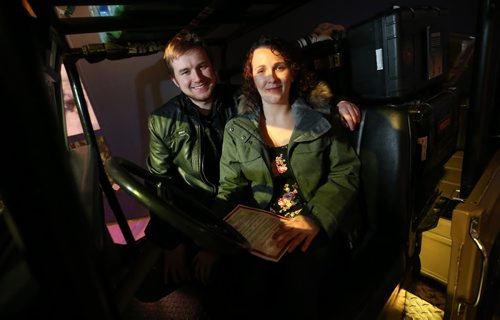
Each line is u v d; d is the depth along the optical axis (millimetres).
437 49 1345
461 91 1735
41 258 343
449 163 1595
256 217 1107
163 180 954
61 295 366
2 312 387
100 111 2314
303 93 1219
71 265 353
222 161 1337
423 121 1176
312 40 1468
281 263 975
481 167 1052
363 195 1196
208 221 1017
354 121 1163
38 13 906
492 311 1243
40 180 314
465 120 1625
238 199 1309
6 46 276
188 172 1495
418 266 1347
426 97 1368
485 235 994
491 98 962
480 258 997
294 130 1153
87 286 372
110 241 1026
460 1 1567
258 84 1155
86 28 1312
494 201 992
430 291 1416
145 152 2523
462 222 918
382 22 1174
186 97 1447
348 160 1151
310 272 952
